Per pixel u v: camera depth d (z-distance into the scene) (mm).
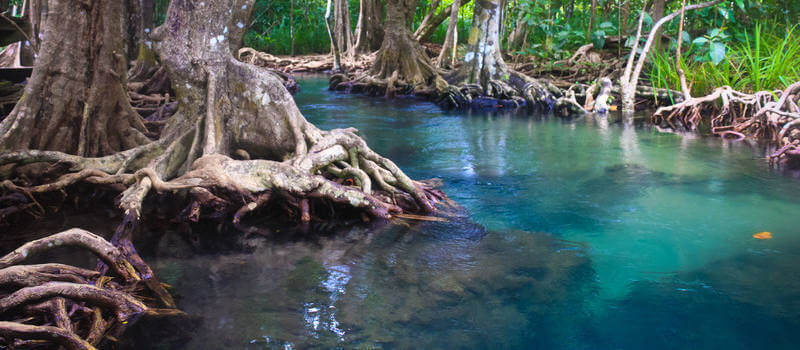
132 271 2969
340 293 2875
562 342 2457
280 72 13234
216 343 2369
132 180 4125
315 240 3680
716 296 2910
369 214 4172
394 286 2973
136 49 9875
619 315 2701
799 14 12008
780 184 5090
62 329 2227
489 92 11336
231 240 3660
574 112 10117
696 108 8805
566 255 3447
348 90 12992
